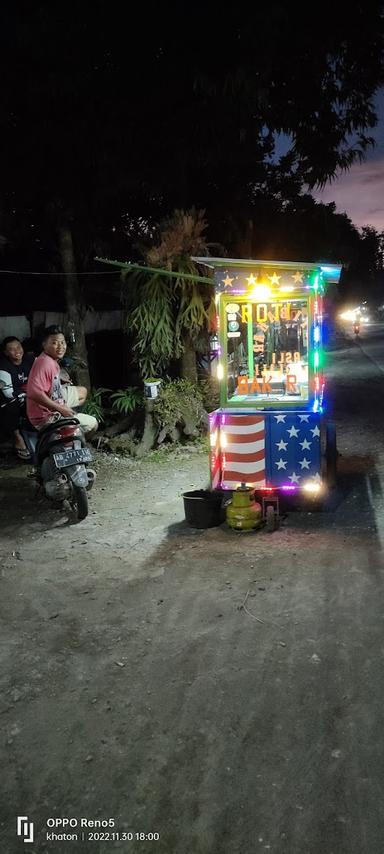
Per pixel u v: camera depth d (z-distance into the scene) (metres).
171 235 8.31
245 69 8.18
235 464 5.79
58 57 7.98
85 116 8.49
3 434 8.95
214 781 2.63
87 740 2.90
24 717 3.09
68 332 9.63
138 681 3.34
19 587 4.54
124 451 8.51
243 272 5.59
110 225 10.79
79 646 3.71
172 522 5.82
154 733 2.93
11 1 7.90
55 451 5.96
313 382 5.71
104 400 11.23
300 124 10.04
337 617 3.92
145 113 8.80
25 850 2.36
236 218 11.00
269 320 5.72
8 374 8.08
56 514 6.18
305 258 14.74
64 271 9.55
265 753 2.77
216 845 2.34
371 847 2.30
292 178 13.27
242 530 5.46
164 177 9.56
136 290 8.50
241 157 10.41
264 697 3.16
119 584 4.52
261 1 8.05
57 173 8.93
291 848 2.31
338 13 8.75
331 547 5.04
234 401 5.82
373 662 3.42
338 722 2.95
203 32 8.26
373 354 26.55
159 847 2.34
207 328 8.94
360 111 9.91
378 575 4.48
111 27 8.03
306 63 9.23
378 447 8.79
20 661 3.57
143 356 8.94
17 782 2.67
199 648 3.63
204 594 4.30
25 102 8.40
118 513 6.14
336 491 6.59
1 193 9.40
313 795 2.54
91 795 2.59
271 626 3.84
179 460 8.13
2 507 6.45
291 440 5.68
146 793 2.58
